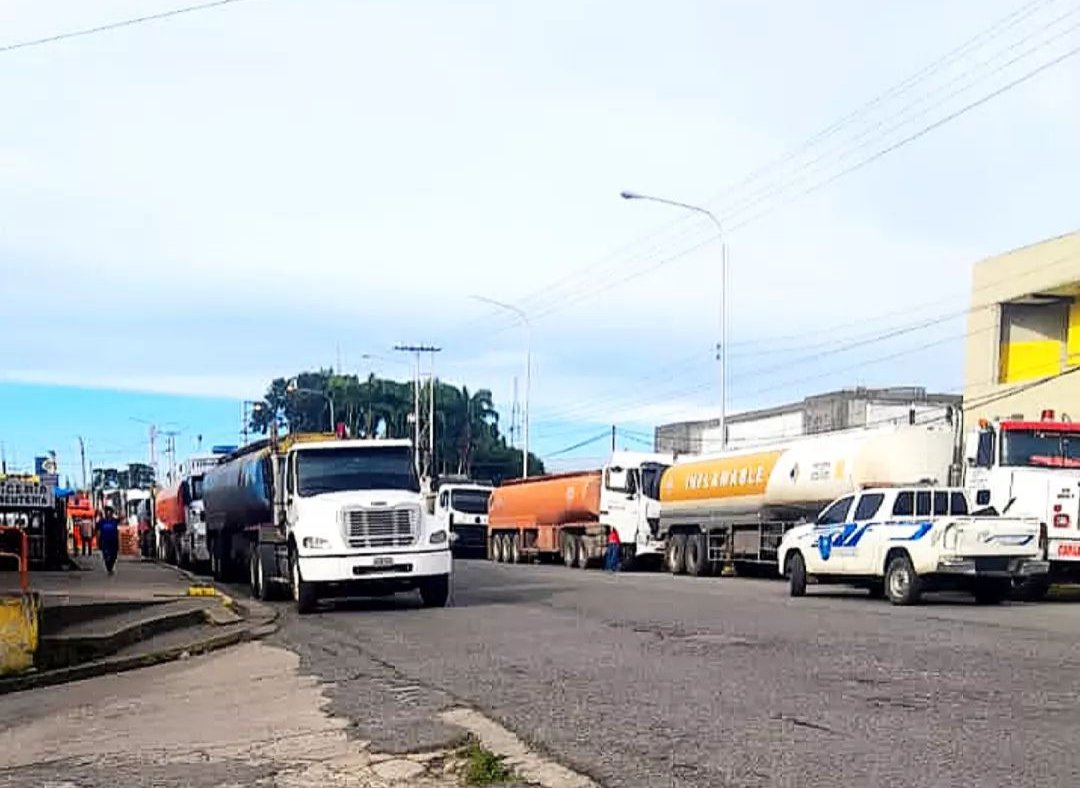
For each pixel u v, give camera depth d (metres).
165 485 50.66
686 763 8.03
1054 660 12.36
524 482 46.81
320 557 20.75
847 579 21.94
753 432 67.75
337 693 11.80
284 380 80.31
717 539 34.81
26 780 8.69
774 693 10.53
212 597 23.12
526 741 8.94
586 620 17.88
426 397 82.44
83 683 14.04
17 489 34.97
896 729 8.85
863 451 28.53
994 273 41.56
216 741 9.81
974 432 24.78
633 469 38.53
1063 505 23.23
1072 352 40.06
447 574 21.42
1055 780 7.32
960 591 23.31
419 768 8.44
